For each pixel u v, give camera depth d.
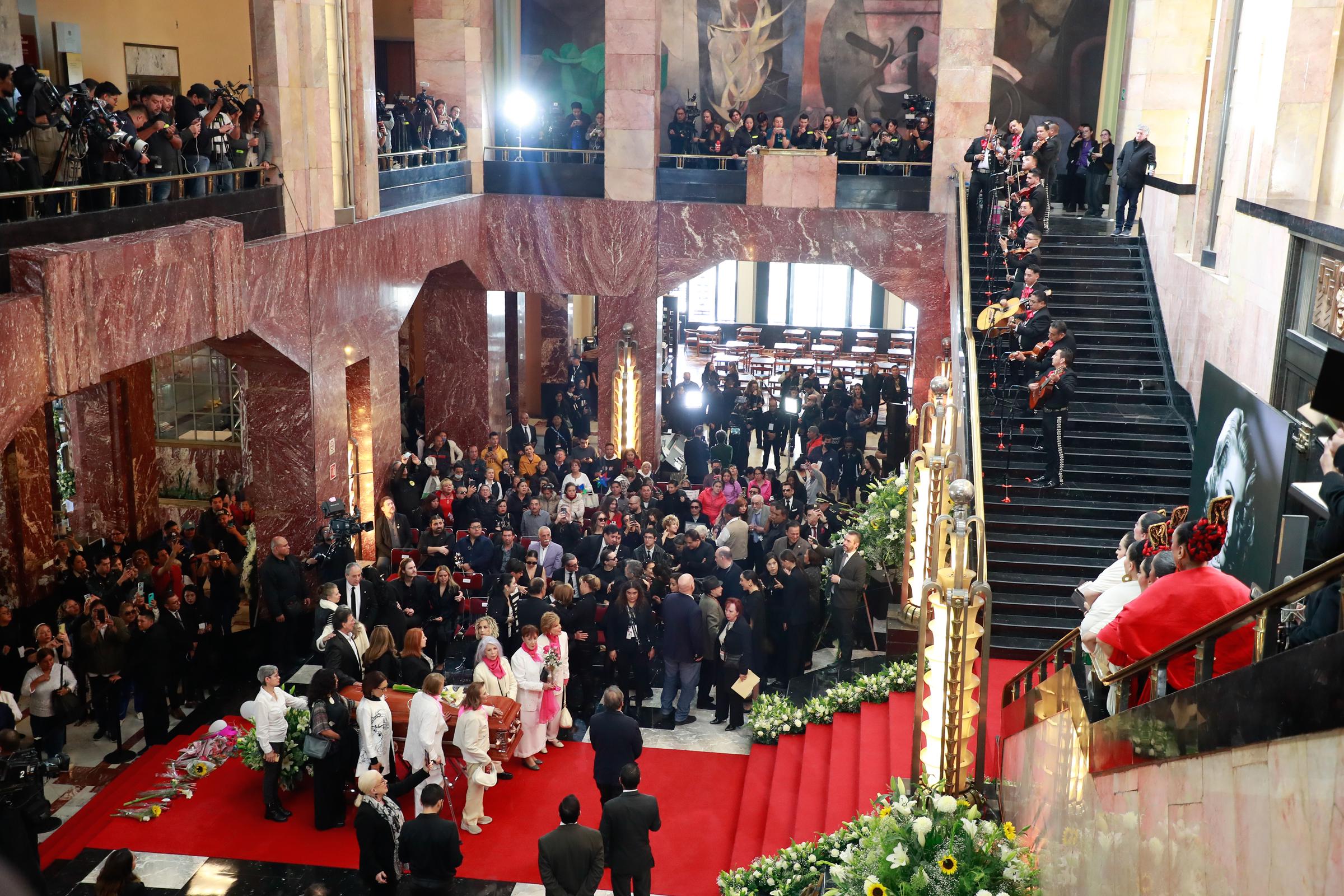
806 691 13.02
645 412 21.38
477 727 10.40
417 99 19.33
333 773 10.44
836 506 18.42
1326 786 3.60
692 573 14.66
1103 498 13.19
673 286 20.70
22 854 8.06
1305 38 11.99
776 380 29.30
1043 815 7.12
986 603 8.26
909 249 19.73
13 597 15.35
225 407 18.36
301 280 14.48
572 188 20.66
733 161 21.62
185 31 19.00
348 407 16.86
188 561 14.89
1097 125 23.20
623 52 19.80
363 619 13.20
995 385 14.49
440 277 21.02
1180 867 4.75
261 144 14.02
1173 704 4.88
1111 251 16.75
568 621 12.88
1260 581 10.95
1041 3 22.80
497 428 22.08
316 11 14.90
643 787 11.47
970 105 19.12
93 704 12.14
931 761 8.78
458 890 9.65
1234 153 13.55
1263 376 11.95
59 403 16.14
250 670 13.75
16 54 14.38
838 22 23.58
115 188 11.30
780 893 8.84
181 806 10.89
